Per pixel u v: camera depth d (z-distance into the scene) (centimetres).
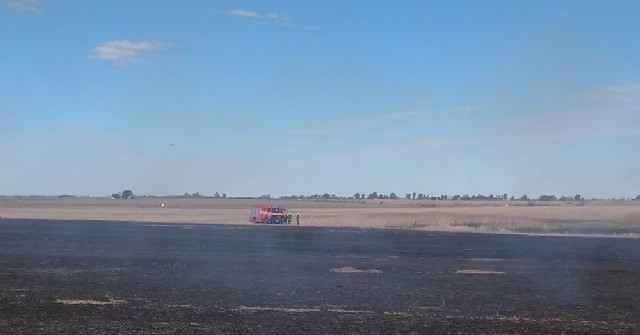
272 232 5200
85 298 1797
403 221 7175
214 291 1977
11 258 2852
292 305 1739
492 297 1933
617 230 5962
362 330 1417
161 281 2186
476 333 1399
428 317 1584
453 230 5988
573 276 2456
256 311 1634
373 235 4975
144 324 1445
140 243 3822
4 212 10306
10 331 1353
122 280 2194
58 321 1466
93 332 1354
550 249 3766
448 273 2525
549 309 1731
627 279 2378
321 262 2867
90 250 3319
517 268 2728
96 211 11362
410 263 2883
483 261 3017
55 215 9062
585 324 1517
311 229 5828
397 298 1886
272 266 2686
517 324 1507
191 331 1377
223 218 8588
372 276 2395
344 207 14875
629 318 1605
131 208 13700
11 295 1828
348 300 1839
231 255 3145
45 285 2044
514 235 5222
